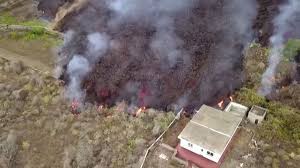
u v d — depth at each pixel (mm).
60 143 25328
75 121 26797
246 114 26156
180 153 23641
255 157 23594
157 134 25156
